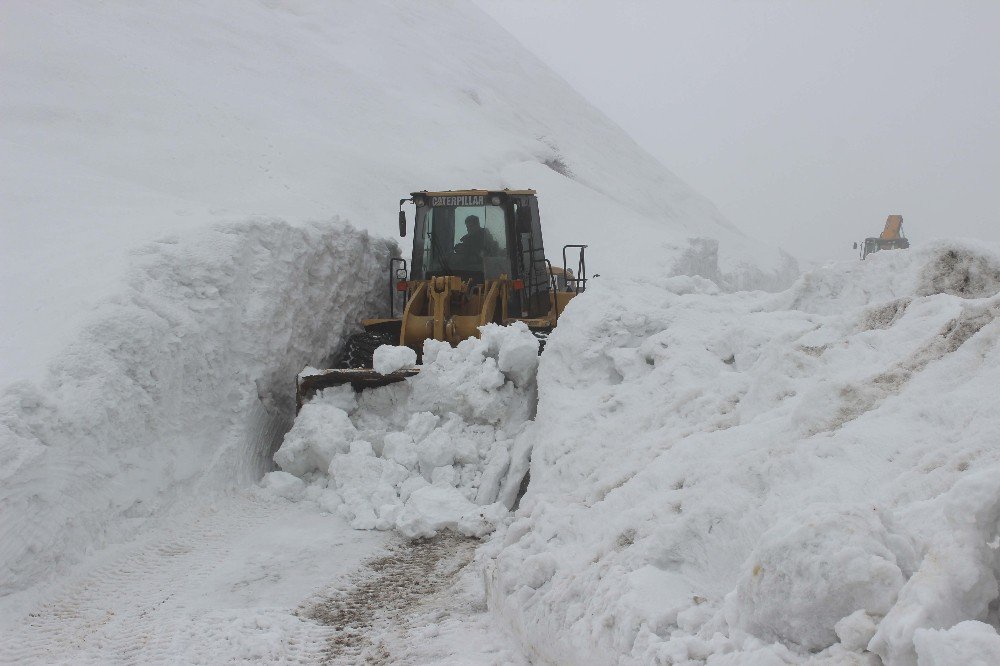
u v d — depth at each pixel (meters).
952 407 3.54
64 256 7.97
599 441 6.11
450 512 6.46
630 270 23.39
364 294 11.13
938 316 4.67
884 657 2.28
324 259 9.94
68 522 5.44
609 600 3.49
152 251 7.68
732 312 7.54
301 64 36.84
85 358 6.11
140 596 5.11
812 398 4.13
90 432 5.82
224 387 7.73
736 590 2.90
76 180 11.42
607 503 4.58
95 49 26.12
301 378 8.14
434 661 4.05
